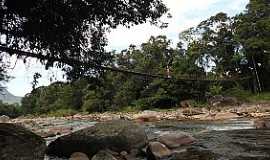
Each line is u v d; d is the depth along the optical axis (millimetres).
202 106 57125
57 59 12172
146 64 72312
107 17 11961
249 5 68000
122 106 75312
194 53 69688
